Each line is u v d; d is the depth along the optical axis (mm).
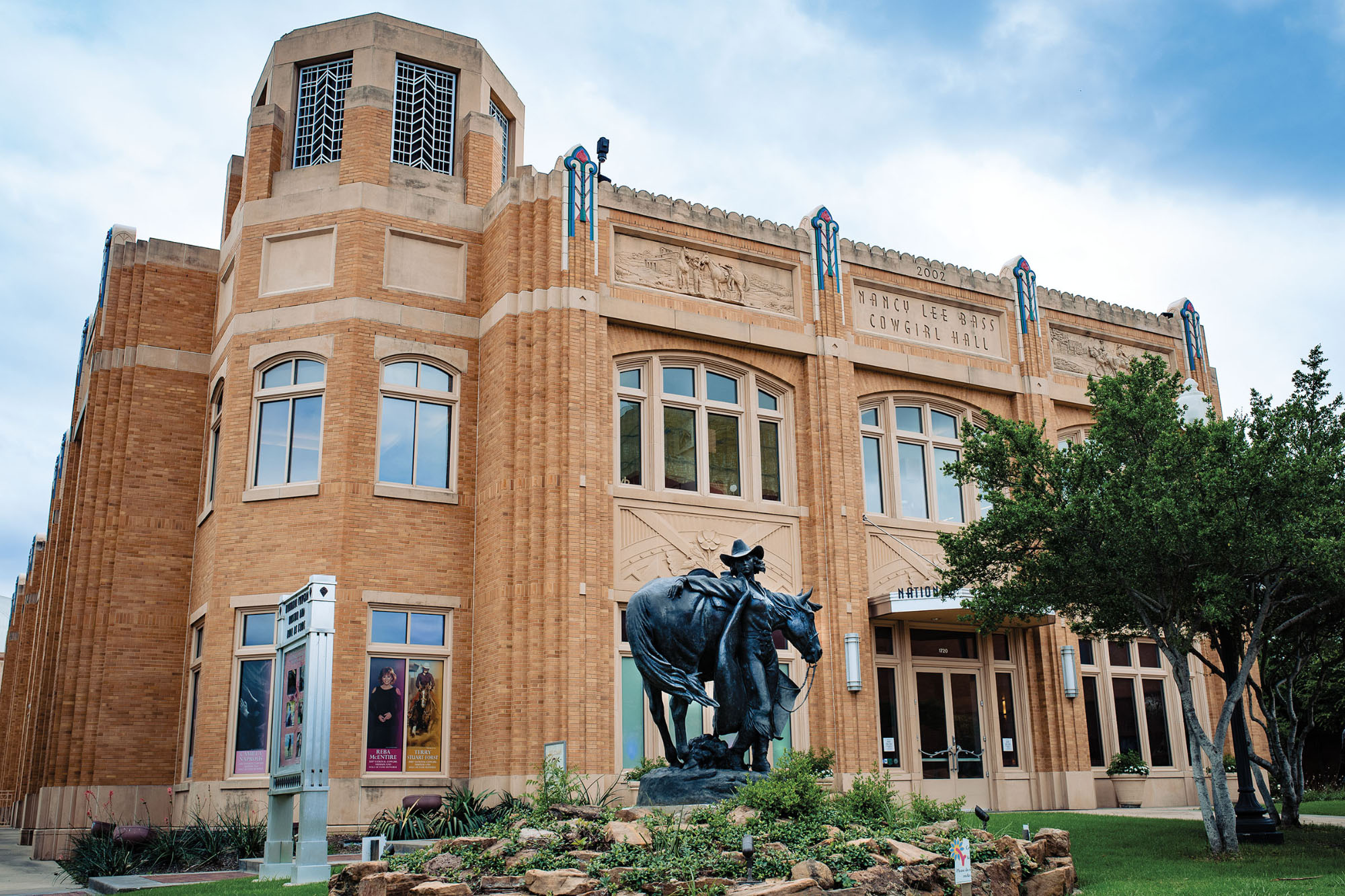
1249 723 28297
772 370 24266
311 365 22328
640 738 21062
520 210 22328
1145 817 21234
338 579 20719
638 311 22594
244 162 24781
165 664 23219
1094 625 18859
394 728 20766
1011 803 24578
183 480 24344
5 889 16531
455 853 11633
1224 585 15719
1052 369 28094
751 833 11438
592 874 10383
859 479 24453
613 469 22000
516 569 20547
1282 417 16188
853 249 25812
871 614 23797
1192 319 30953
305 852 14320
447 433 22641
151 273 25172
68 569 24828
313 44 24781
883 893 10672
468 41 25641
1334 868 14633
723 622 13836
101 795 22094
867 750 22609
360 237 22484
